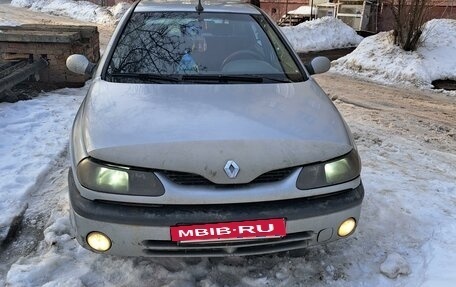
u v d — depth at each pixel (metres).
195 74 3.02
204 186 2.15
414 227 3.18
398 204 3.49
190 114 2.45
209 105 2.56
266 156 2.20
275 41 3.48
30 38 6.44
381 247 2.94
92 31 7.43
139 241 2.17
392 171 4.21
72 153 2.43
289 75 3.15
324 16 16.19
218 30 3.44
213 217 2.13
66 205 3.34
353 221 2.39
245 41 3.38
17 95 5.91
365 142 5.07
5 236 2.95
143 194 2.14
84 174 2.22
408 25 10.34
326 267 2.71
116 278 2.56
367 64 10.50
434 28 11.09
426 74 9.59
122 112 2.47
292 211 2.20
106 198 2.18
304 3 17.86
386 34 11.38
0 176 3.69
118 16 19.59
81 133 2.42
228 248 2.22
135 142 2.21
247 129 2.33
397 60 10.15
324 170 2.29
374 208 3.42
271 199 2.19
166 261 2.69
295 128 2.39
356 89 8.72
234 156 2.16
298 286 2.54
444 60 10.07
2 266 2.69
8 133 4.62
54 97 6.08
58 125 4.97
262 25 3.59
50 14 21.75
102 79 2.95
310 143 2.30
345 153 2.38
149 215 2.13
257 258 2.75
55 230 2.97
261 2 18.89
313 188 2.26
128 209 2.16
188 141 2.20
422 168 4.36
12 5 25.06
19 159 4.04
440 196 3.69
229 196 2.14
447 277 2.62
